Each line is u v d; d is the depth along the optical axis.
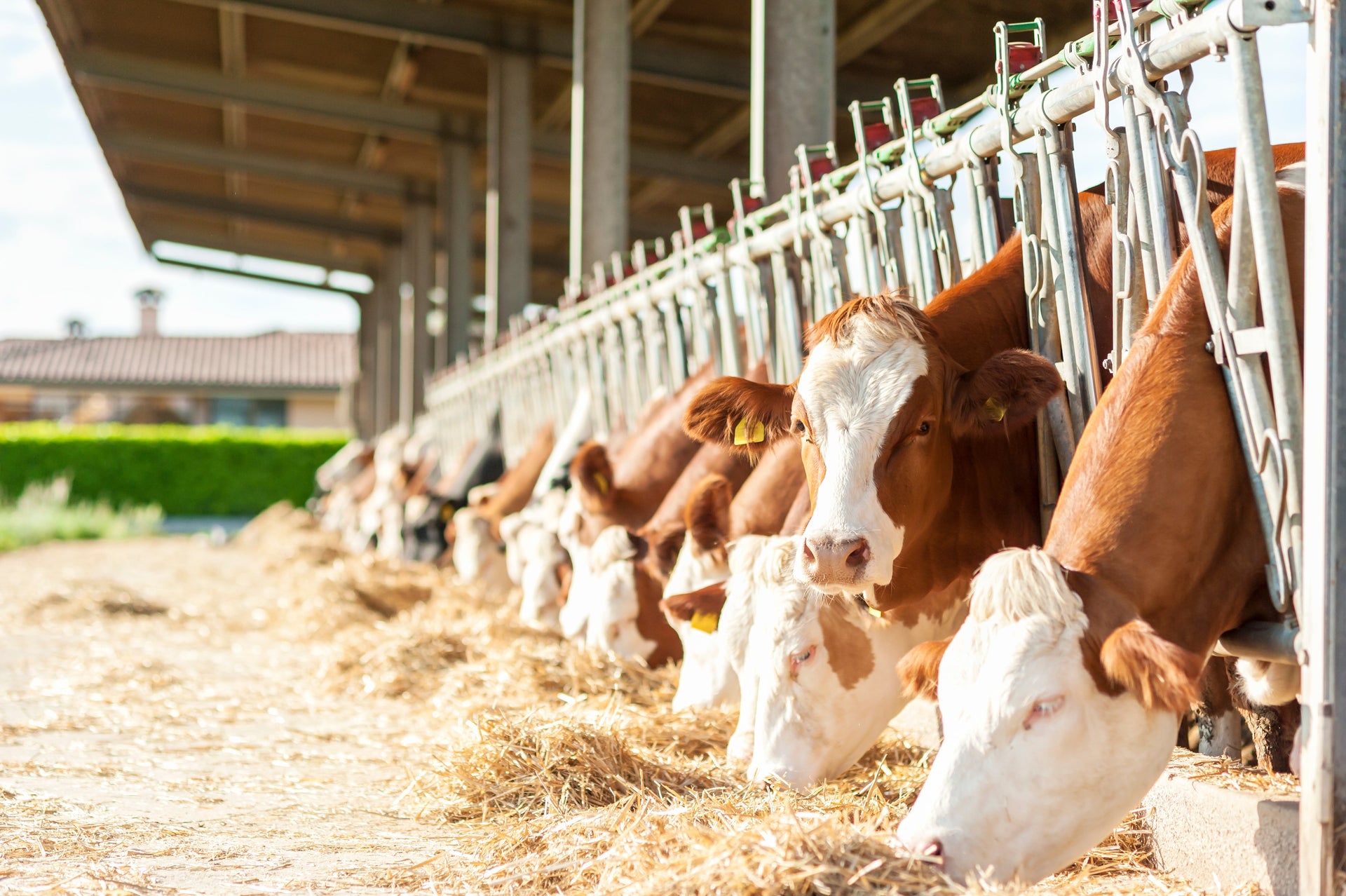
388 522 13.93
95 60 18.58
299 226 28.56
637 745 3.98
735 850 2.55
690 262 7.01
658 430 6.47
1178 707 2.27
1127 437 2.75
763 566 3.63
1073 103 3.41
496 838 3.28
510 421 12.85
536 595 7.22
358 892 2.90
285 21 16.69
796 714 3.53
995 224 4.08
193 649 8.15
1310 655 2.45
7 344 54.94
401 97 19.31
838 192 5.17
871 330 3.14
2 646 8.03
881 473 3.05
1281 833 2.59
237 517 35.69
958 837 2.43
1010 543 3.69
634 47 14.62
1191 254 2.97
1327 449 2.41
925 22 12.59
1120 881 2.78
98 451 34.19
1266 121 2.64
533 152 19.14
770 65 7.30
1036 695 2.42
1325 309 2.41
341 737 5.09
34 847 3.26
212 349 53.97
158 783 4.18
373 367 34.53
